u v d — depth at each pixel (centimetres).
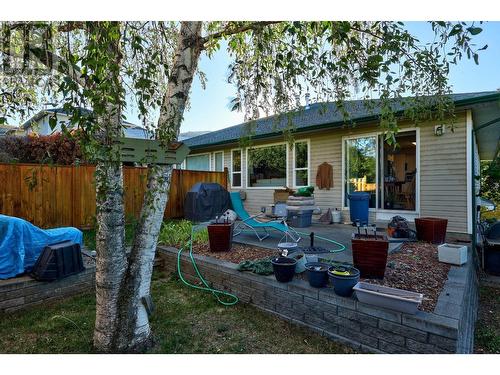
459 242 547
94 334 261
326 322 280
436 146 630
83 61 167
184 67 266
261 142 1009
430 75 345
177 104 262
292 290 309
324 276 294
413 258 402
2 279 349
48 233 400
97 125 180
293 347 268
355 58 282
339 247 475
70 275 381
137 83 212
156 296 384
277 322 313
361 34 311
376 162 727
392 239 523
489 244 521
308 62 295
